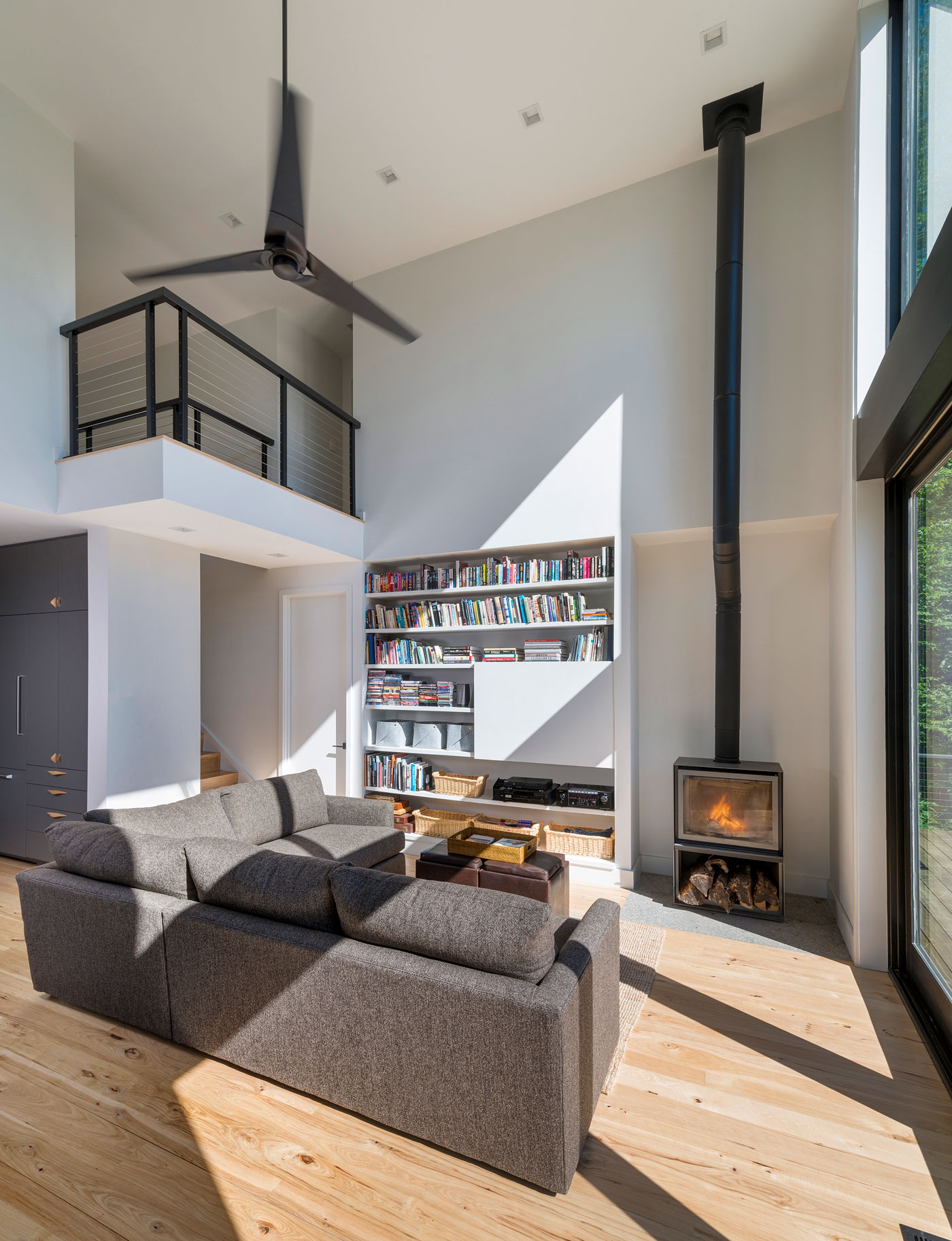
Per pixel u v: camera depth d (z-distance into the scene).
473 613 4.97
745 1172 1.83
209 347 6.29
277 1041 2.12
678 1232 1.62
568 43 3.52
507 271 5.01
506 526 4.89
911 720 2.97
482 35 3.46
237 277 5.55
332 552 5.11
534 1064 1.70
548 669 4.60
